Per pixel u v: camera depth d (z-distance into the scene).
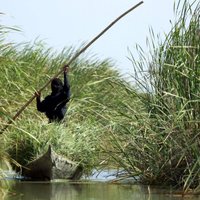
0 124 42.03
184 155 39.38
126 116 42.12
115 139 42.12
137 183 41.09
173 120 39.59
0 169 39.81
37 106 48.16
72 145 46.12
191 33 41.22
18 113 43.78
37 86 59.19
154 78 42.25
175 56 41.41
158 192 37.12
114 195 35.56
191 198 34.91
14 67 44.47
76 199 33.62
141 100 42.47
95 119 53.50
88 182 41.97
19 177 43.50
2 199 33.03
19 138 45.00
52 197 34.28
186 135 39.06
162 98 41.22
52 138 45.78
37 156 44.69
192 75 39.53
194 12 41.44
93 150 46.50
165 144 40.28
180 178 39.34
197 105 39.28
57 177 43.25
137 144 41.56
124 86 44.72
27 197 34.00
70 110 56.41
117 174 42.66
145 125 41.03
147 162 41.28
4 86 45.25
